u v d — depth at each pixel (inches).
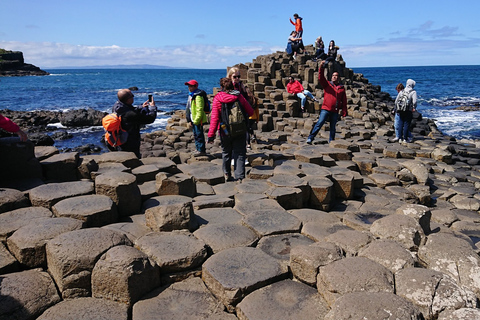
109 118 252.1
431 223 209.9
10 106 1424.7
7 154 196.2
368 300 104.7
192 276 136.0
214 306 120.7
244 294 121.8
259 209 195.3
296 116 582.6
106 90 2301.9
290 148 366.9
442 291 110.3
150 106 267.6
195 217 176.4
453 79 3395.7
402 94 441.4
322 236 165.0
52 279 128.3
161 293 126.5
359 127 533.0
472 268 128.0
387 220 159.6
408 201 253.8
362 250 137.7
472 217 242.1
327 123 509.4
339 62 844.6
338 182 237.1
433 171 348.8
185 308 119.3
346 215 191.6
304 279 128.7
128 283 118.8
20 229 143.2
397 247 135.0
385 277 117.4
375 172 304.2
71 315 112.7
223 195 216.5
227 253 142.9
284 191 210.4
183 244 144.3
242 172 253.3
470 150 431.2
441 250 137.3
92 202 170.4
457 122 971.9
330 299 115.8
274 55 869.8
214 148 407.2
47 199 172.2
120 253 123.5
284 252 153.0
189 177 214.4
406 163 316.5
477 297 122.3
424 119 721.6
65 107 1393.9
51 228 143.4
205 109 333.1
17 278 124.2
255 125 522.6
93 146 687.7
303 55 773.3
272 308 115.6
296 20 815.1
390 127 577.6
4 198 167.3
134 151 268.5
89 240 130.6
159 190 206.1
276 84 658.8
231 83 246.2
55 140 781.9
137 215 181.9
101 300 121.7
